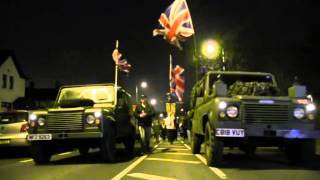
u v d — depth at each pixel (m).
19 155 16.56
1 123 15.51
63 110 11.73
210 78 12.45
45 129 11.73
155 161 12.30
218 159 10.45
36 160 12.26
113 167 10.84
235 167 10.55
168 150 17.22
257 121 9.98
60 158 14.17
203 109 11.96
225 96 10.53
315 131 10.05
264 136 9.95
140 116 15.46
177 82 34.38
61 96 13.62
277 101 10.07
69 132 11.59
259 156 13.93
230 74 12.60
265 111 10.01
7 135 15.36
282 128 9.98
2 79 43.16
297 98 10.35
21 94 47.38
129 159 13.12
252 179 8.50
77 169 10.53
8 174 9.87
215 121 10.00
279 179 8.47
